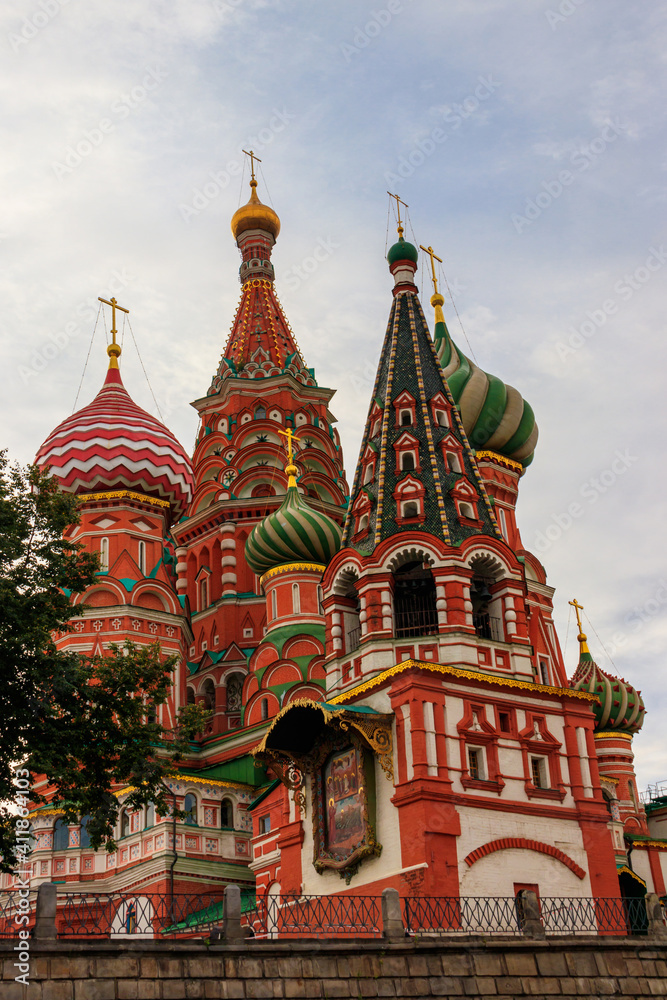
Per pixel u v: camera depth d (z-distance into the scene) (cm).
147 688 3291
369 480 4409
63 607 3247
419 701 3678
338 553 4244
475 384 5312
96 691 3150
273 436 6912
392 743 3703
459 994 2581
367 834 3619
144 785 3189
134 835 5134
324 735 3925
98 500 6025
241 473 6744
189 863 4938
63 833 5269
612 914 3459
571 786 3900
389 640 3972
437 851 3472
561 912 3416
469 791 3650
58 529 3319
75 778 3019
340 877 3719
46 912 2255
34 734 3020
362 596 4084
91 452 6025
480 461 5219
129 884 5022
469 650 3925
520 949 2711
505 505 5262
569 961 2750
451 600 3994
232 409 7056
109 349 6725
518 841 3659
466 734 3731
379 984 2508
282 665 5488
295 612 5609
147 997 2242
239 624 6325
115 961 2252
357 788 3719
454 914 3066
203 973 2327
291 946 2444
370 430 4566
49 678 3039
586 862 3788
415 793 3541
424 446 4378
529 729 3894
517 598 4150
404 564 4184
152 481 6088
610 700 6581
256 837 4750
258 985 2372
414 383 4547
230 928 2416
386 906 2656
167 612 5844
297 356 7350
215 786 5238
